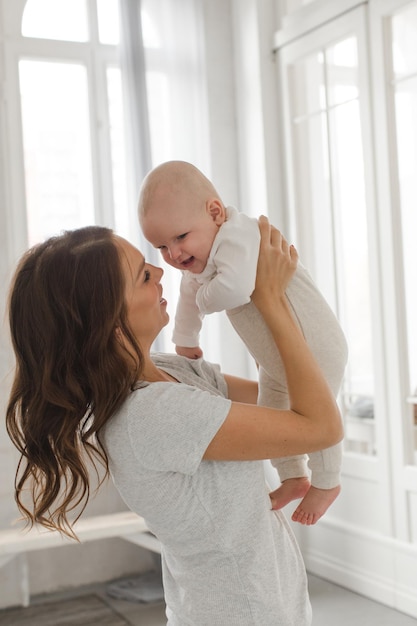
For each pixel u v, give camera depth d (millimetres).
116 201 4344
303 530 4270
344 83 3838
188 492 1267
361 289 3824
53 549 4168
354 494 3924
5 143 4070
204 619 1310
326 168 4020
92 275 1243
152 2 4379
